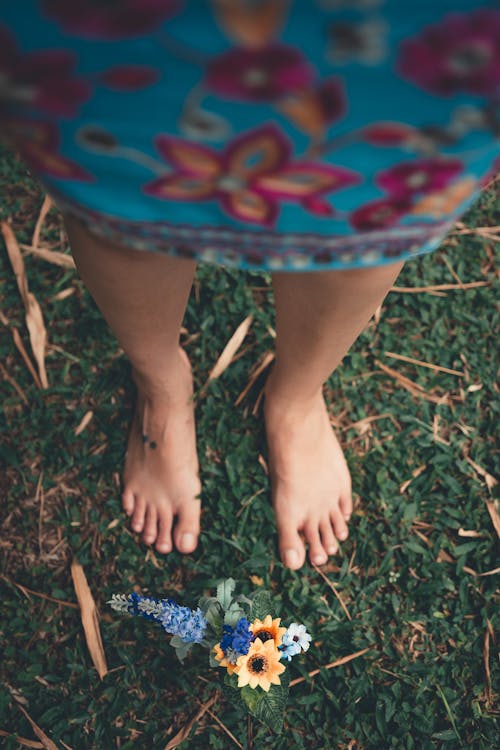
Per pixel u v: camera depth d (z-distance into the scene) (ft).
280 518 3.59
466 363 3.91
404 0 1.44
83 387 3.82
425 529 3.70
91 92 1.72
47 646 3.50
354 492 3.71
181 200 2.14
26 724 3.37
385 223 2.24
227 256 2.36
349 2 1.44
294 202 2.11
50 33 1.56
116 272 2.60
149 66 1.62
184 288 2.86
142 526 3.63
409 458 3.78
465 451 3.80
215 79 1.64
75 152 1.98
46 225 4.05
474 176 2.11
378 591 3.62
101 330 3.88
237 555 3.60
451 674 3.48
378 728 3.37
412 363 3.91
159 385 3.35
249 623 3.27
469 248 4.07
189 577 3.58
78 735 3.36
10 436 3.75
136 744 3.37
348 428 3.81
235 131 1.81
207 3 1.45
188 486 3.61
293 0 1.44
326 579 3.59
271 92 1.67
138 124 1.82
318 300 2.73
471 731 3.42
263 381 3.84
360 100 1.70
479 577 3.62
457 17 1.49
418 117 1.77
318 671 3.47
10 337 3.88
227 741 3.39
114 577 3.60
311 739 3.40
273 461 3.60
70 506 3.67
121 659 3.47
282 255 2.34
